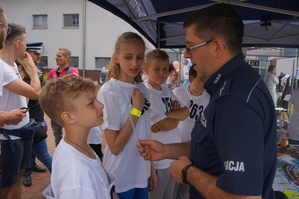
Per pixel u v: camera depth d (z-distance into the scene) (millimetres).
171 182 2375
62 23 16938
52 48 17266
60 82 1178
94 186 1092
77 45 16906
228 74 1036
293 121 4438
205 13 1062
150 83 2262
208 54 1073
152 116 2145
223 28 1028
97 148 3010
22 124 2199
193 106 2586
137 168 1755
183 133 2631
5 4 17531
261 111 911
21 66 2850
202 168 1114
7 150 2098
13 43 2123
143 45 1747
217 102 953
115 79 1751
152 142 1487
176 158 1501
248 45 5578
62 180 1034
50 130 6613
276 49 9281
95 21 16469
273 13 3730
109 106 1604
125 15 2859
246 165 825
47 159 3340
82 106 1158
